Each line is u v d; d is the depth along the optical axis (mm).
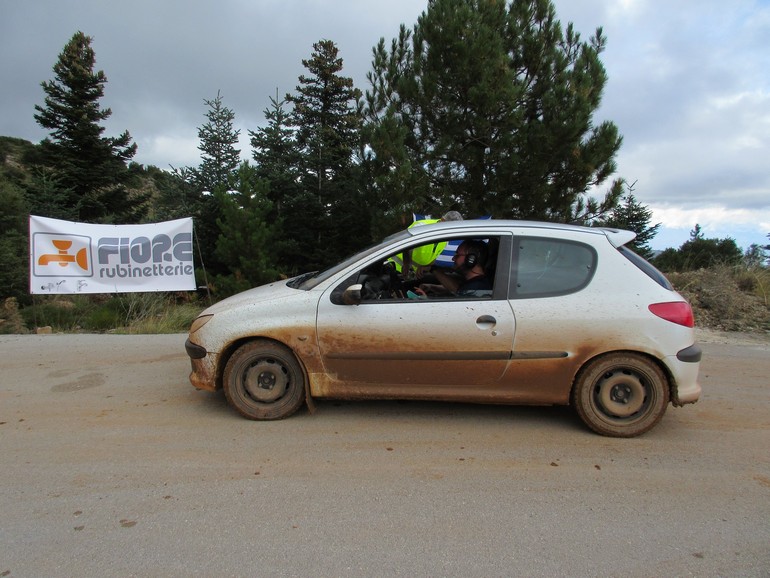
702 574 2541
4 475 3404
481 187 11148
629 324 4062
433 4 10906
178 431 4152
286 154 15367
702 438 4199
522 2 10812
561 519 3006
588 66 10578
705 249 18234
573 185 10773
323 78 20297
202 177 16516
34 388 5219
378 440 4039
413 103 11055
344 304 4211
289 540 2758
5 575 2443
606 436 4188
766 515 3080
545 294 4152
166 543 2711
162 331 8766
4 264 11164
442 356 4145
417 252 4781
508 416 4582
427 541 2770
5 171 18453
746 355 7082
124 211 19266
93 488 3256
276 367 4328
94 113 18375
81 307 10727
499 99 10102
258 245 12117
